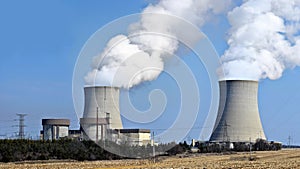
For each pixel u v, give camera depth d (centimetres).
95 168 8131
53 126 14562
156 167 8088
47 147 11794
